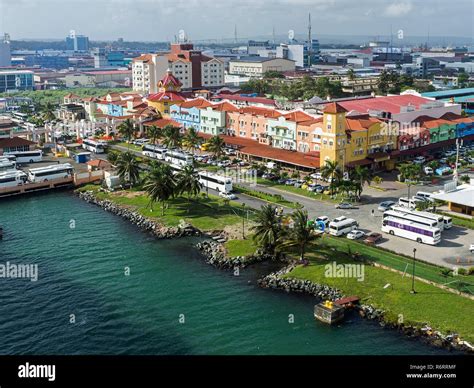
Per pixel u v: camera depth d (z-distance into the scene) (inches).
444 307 3703.3
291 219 5113.2
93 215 6033.5
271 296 4079.7
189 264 4680.1
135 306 3937.0
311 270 4357.8
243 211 5802.2
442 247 4734.3
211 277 4419.3
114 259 4790.8
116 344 3452.3
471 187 6028.5
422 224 4847.4
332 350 3358.8
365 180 6190.9
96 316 3791.8
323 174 6176.2
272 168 7209.6
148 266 4638.3
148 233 5442.9
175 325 3671.3
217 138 7657.5
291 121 7696.9
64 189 7160.4
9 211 6190.9
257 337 3516.2
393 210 5191.9
